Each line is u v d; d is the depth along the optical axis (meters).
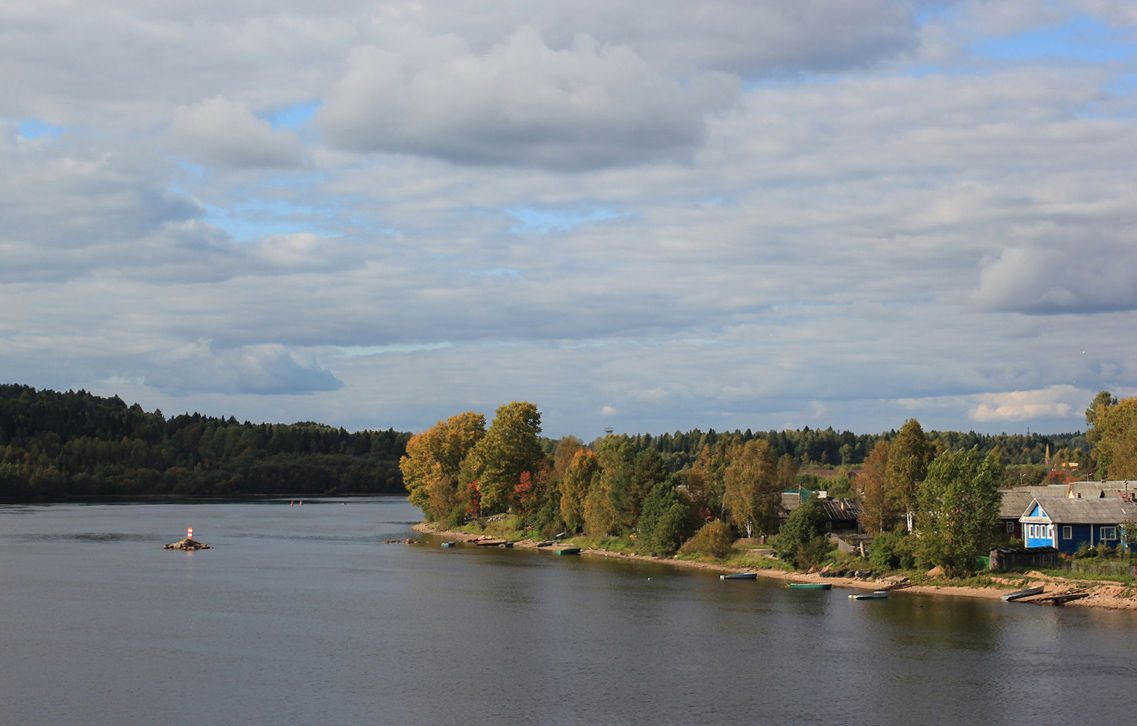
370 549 180.62
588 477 182.38
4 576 136.88
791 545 135.62
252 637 91.38
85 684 73.94
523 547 184.12
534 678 76.12
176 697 70.50
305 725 64.19
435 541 198.75
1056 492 145.75
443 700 69.94
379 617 102.12
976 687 73.12
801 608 106.25
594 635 92.44
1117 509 123.31
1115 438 198.00
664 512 158.12
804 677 76.44
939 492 117.75
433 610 106.44
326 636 92.00
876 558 126.62
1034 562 117.88
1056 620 97.25
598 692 72.25
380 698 70.44
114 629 95.19
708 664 80.56
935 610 103.50
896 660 81.56
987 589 112.69
